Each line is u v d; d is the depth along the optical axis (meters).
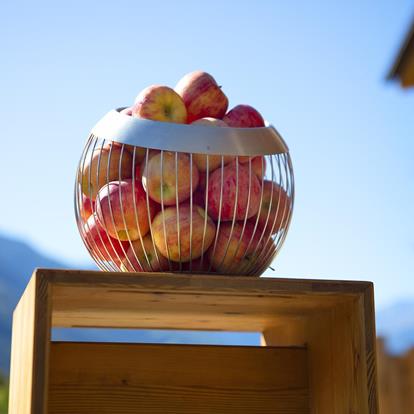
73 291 1.39
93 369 1.61
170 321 1.78
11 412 1.69
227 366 1.67
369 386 1.44
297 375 1.70
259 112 1.59
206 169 1.46
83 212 1.56
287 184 1.56
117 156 1.51
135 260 1.49
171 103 1.49
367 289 1.46
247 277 1.41
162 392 1.63
